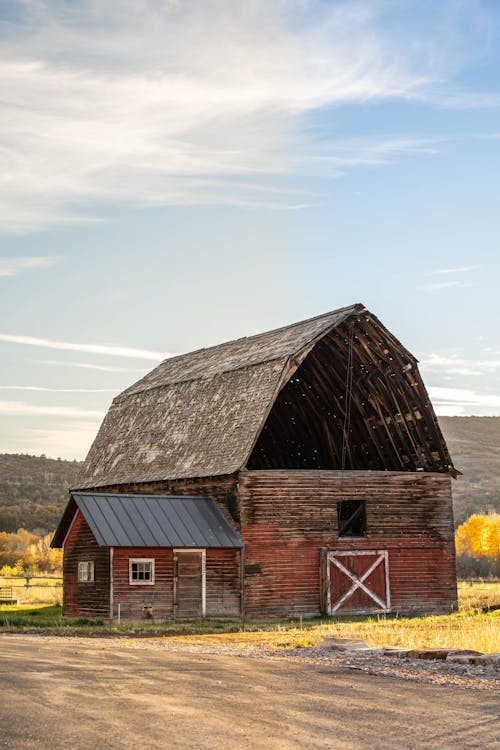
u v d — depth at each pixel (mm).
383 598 42406
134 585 37469
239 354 47281
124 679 16625
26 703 13852
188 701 14391
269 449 50156
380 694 15414
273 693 15375
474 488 172125
